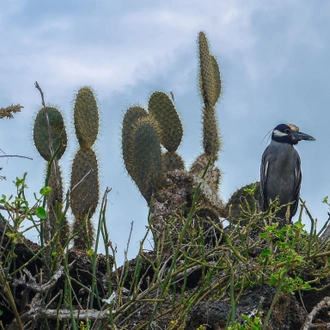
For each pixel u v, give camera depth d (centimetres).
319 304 898
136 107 1484
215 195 1291
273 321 875
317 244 923
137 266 823
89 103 1390
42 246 817
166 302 930
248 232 905
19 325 773
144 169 1391
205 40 1580
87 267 1011
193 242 915
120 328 848
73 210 1325
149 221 839
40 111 1335
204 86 1557
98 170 1368
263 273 835
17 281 793
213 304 864
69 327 832
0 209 771
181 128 1492
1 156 830
